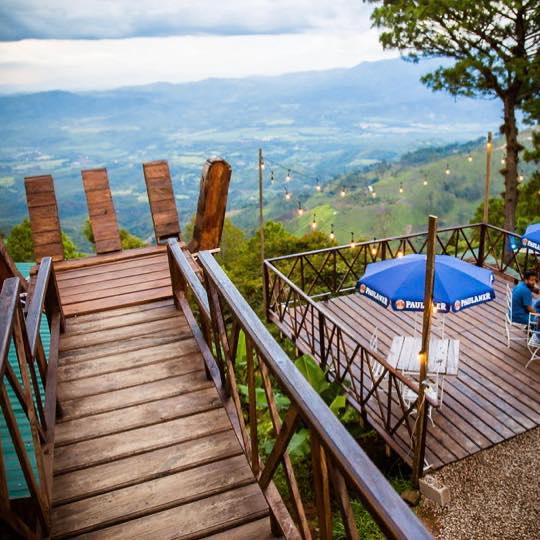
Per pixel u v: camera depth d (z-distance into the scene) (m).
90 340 4.01
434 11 13.16
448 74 14.16
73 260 5.85
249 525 2.27
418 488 5.04
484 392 6.08
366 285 6.18
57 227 5.89
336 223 106.19
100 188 6.20
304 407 1.35
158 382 3.38
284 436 1.76
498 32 13.58
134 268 5.56
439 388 6.17
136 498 2.44
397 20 14.27
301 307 8.05
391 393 5.76
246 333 1.95
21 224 32.34
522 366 6.55
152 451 2.74
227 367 2.64
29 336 2.63
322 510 1.41
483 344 7.11
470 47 14.07
